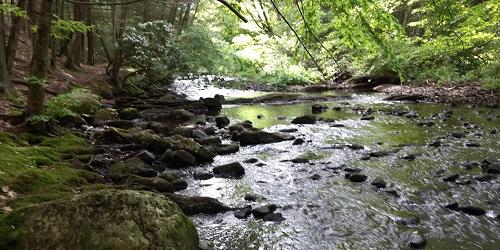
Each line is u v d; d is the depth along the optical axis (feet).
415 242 15.28
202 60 61.05
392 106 50.34
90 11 65.82
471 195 20.16
